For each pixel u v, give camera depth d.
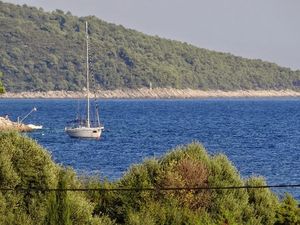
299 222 107.69
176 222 106.19
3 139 106.75
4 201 97.44
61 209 93.12
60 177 105.62
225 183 114.44
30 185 104.25
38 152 106.75
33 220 97.06
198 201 111.50
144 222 103.69
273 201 115.62
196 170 113.88
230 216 107.38
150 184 112.38
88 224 101.06
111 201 110.75
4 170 101.75
